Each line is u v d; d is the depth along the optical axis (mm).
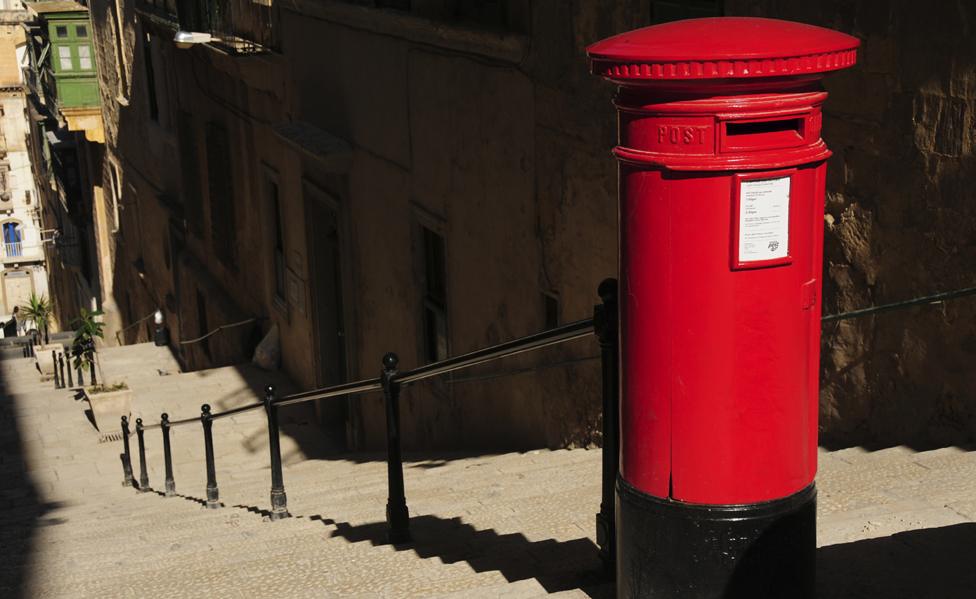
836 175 5738
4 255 59375
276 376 16906
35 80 36625
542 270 8773
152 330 26250
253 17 15781
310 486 9297
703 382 2748
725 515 2799
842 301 5801
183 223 22250
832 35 2689
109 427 16000
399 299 11953
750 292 2697
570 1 7961
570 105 8109
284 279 16297
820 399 6039
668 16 6895
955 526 3584
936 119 5070
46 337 33219
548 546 4535
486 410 10109
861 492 4250
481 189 9680
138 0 20562
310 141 13117
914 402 5367
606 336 3486
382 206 12086
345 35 12578
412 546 5199
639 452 2891
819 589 3158
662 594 2896
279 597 4582
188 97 20562
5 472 14531
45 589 5801
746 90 2596
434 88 10414
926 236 5191
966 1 4840
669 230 2703
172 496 11281
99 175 32250
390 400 5398
